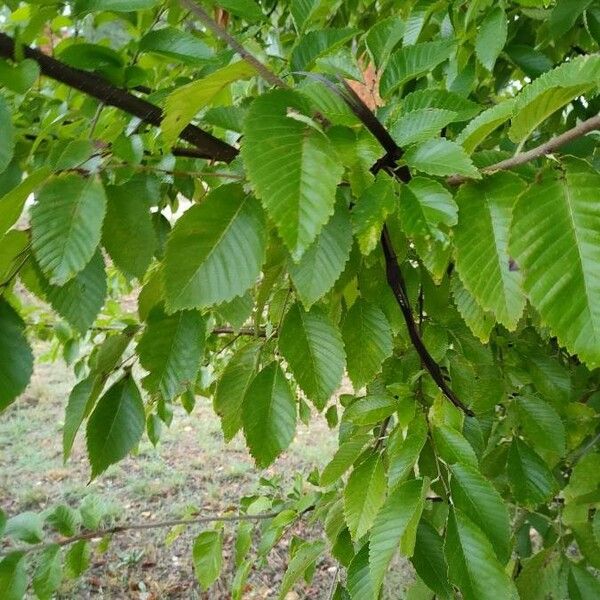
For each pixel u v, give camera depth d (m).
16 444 6.34
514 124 0.78
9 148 0.90
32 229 0.80
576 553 2.94
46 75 1.05
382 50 1.21
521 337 2.10
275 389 1.10
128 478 5.77
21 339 0.88
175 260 0.80
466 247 0.82
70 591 4.30
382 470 1.14
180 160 1.47
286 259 0.93
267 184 0.71
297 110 0.77
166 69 2.14
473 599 0.92
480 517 1.00
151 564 4.63
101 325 3.07
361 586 1.15
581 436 1.98
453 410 1.16
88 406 1.01
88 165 0.86
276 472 5.77
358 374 1.23
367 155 0.87
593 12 1.78
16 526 1.85
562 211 0.71
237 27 2.55
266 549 2.02
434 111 0.91
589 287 0.67
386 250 1.17
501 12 1.55
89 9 1.10
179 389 1.03
